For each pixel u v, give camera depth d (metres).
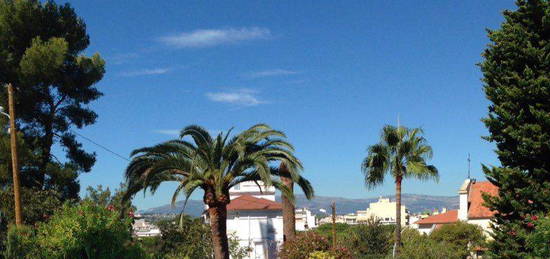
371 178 37.22
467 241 48.38
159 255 27.55
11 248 17.36
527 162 24.16
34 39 36.31
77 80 39.56
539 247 19.88
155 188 26.34
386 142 36.94
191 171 24.28
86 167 41.28
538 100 23.56
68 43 38.50
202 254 35.66
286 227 32.03
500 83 24.36
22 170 35.72
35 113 38.00
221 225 26.14
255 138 25.94
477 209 55.72
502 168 24.38
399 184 36.31
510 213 24.47
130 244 20.03
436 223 68.06
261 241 44.91
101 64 41.00
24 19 36.81
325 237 30.17
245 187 69.44
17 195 23.39
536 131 23.06
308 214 135.25
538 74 23.77
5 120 34.78
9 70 35.91
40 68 35.50
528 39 24.25
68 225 17.89
